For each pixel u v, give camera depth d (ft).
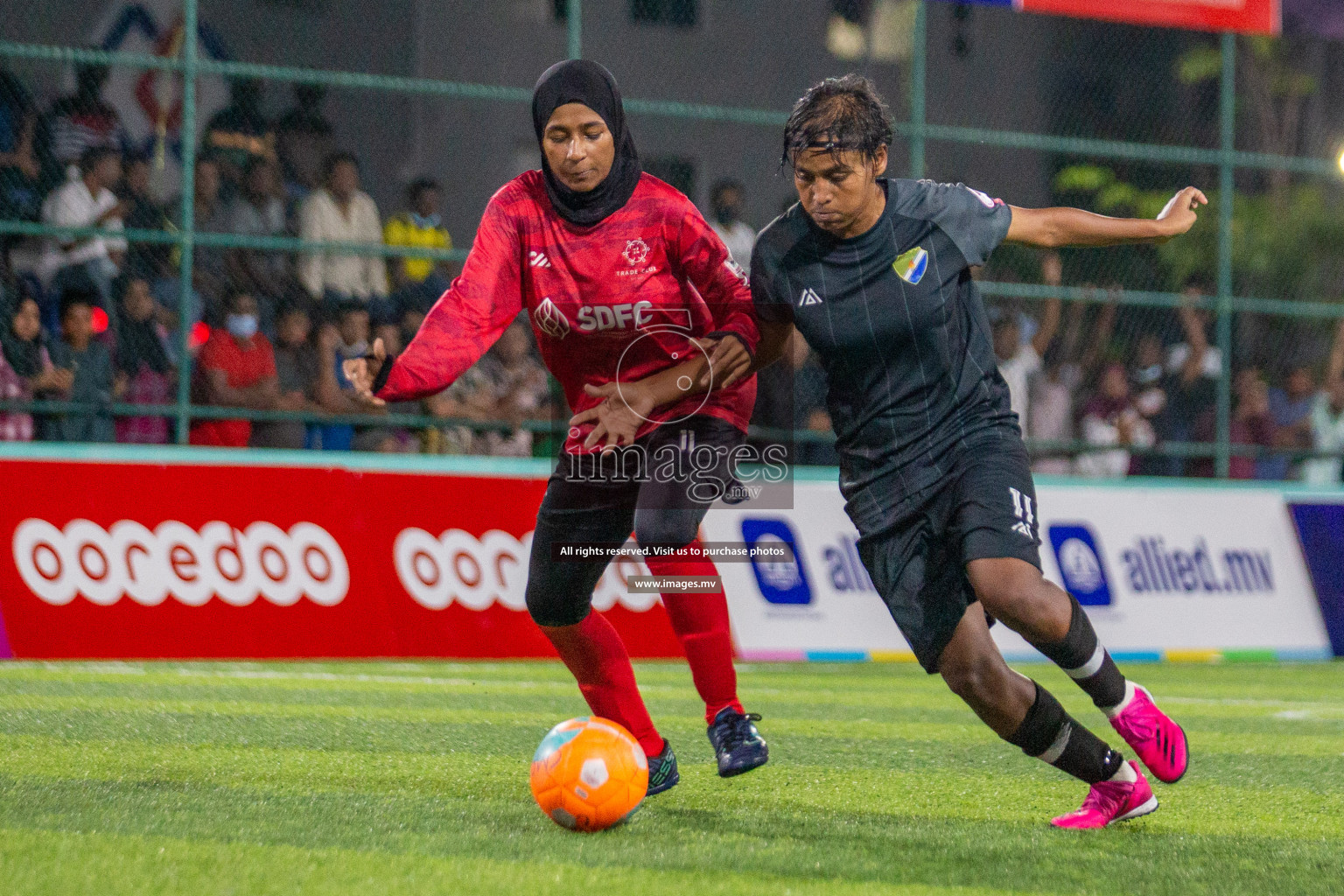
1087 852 38.45
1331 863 38.27
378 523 96.99
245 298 101.45
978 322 40.86
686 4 173.17
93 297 97.81
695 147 158.20
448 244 110.52
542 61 158.40
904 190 40.34
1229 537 119.85
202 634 91.25
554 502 43.80
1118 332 124.06
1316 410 130.72
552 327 43.39
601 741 38.93
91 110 102.27
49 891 30.94
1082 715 75.25
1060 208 41.60
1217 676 104.99
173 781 45.47
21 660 86.84
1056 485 116.98
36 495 89.25
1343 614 121.70
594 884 32.76
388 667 92.99
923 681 94.94
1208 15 117.39
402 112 148.15
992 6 113.91
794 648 104.68
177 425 98.37
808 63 177.58
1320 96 164.04
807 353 112.88
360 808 41.57
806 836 39.68
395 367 40.01
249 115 105.70
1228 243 122.62
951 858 37.11
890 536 40.22
